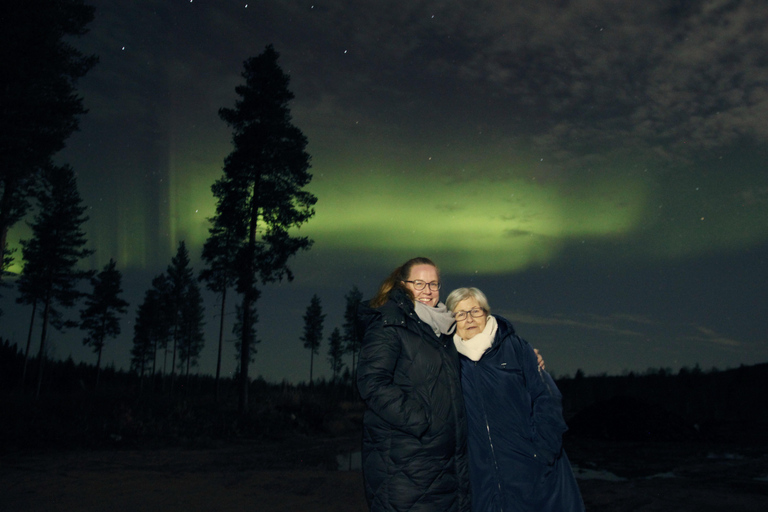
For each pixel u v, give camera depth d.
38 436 12.67
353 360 47.00
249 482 6.69
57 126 16.52
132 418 15.55
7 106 15.86
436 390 2.65
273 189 22.41
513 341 3.21
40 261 32.88
